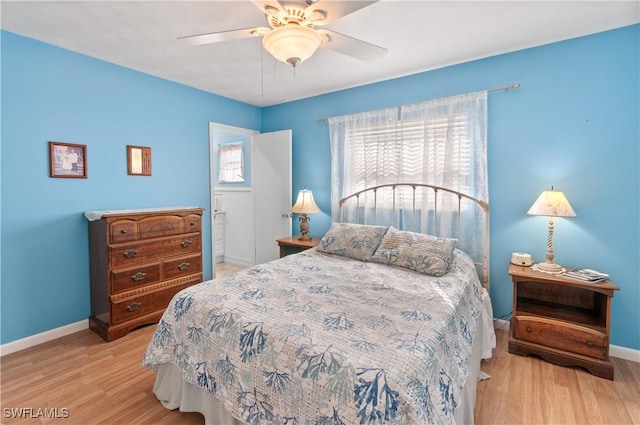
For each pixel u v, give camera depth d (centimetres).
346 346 125
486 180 270
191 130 358
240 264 510
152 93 320
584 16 207
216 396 147
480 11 201
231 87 356
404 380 107
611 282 211
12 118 234
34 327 250
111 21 214
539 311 239
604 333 205
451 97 282
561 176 246
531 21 213
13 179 236
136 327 276
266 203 424
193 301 171
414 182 306
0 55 226
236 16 207
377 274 223
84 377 206
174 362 168
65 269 265
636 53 217
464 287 198
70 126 264
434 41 242
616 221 228
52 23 217
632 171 222
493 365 220
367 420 103
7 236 235
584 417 169
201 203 373
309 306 163
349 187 345
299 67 295
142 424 165
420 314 154
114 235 254
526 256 245
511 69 261
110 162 290
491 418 168
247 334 143
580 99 236
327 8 142
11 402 182
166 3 192
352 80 330
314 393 116
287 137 396
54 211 258
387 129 320
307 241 351
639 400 182
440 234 291
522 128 259
